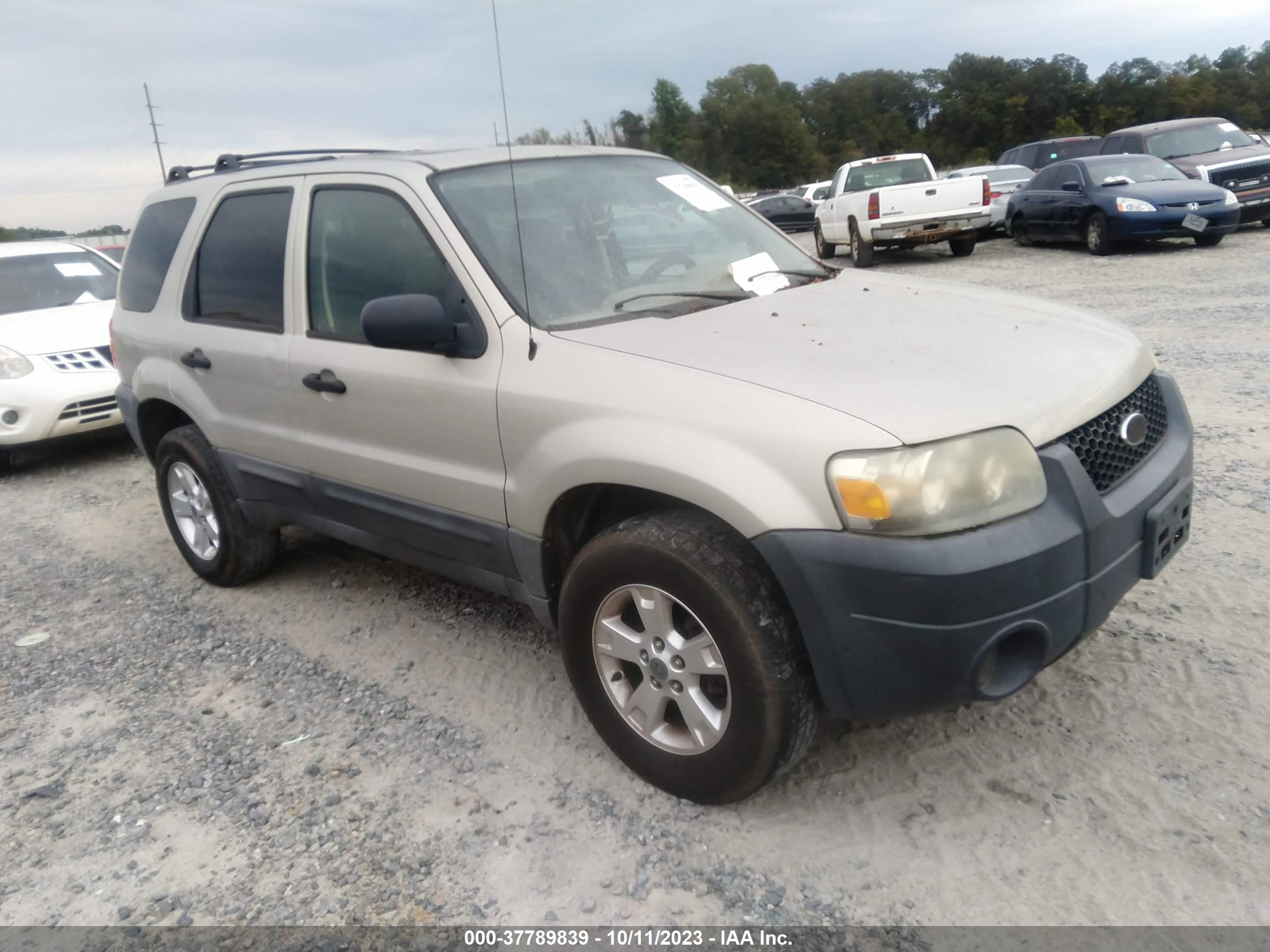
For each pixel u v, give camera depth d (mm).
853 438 2297
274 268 3861
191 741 3396
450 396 3098
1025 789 2752
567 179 3607
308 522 4055
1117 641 3439
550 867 2627
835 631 2361
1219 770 2738
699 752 2701
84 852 2859
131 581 5027
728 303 3232
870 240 15961
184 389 4383
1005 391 2484
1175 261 12938
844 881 2488
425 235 3250
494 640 3959
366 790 3023
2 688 3936
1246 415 5754
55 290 8289
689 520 2615
